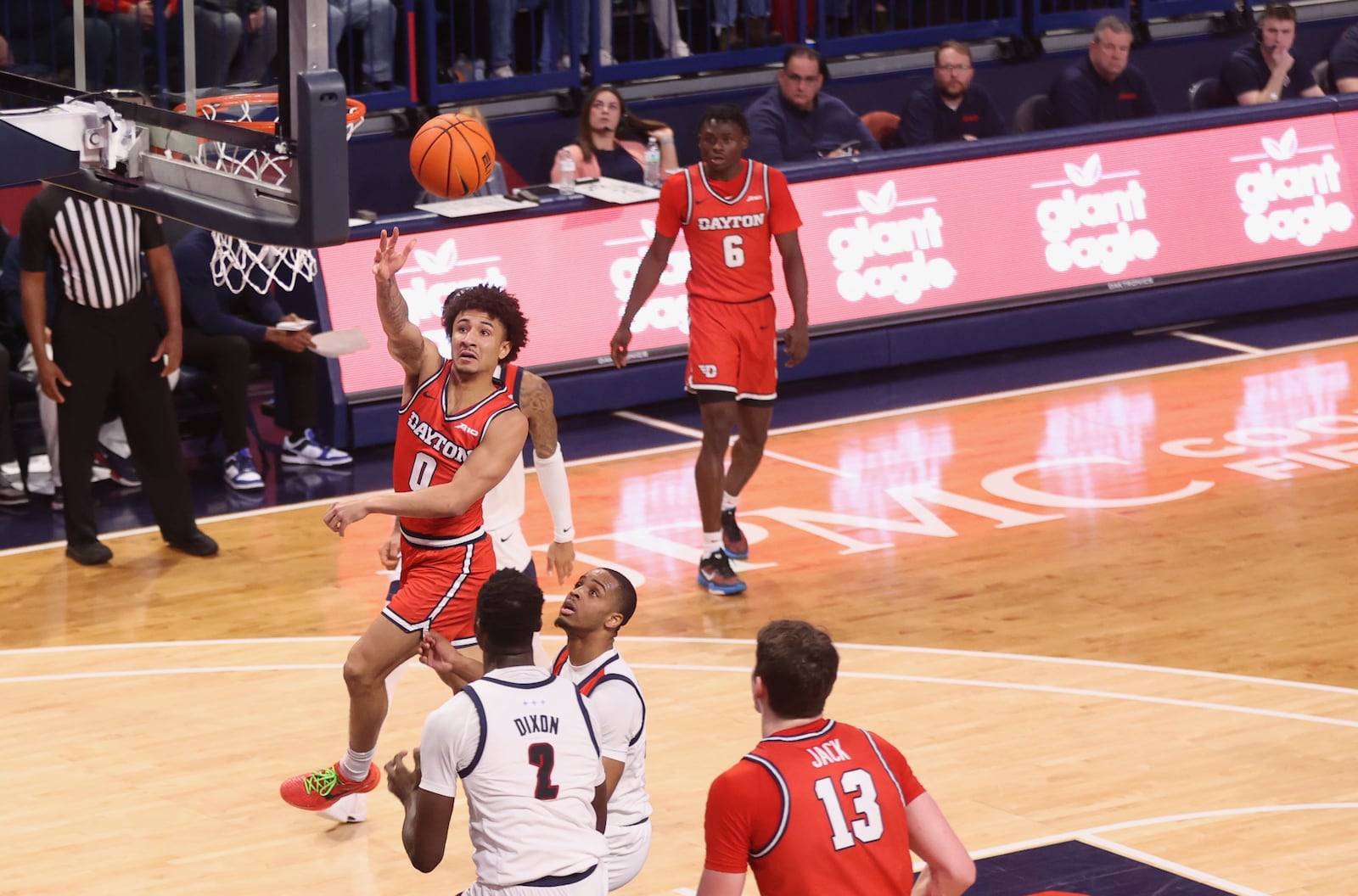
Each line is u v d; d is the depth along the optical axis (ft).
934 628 55.83
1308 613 56.59
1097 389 79.71
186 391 72.08
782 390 80.64
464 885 40.60
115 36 54.24
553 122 89.71
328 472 72.13
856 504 67.10
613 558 61.98
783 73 85.40
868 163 82.53
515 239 76.59
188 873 40.91
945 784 45.09
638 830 34.19
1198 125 88.53
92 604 58.39
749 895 39.88
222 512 67.56
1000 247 84.64
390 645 39.37
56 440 67.97
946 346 83.56
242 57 53.42
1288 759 46.44
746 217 57.41
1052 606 57.52
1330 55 103.19
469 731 29.96
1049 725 48.62
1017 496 67.56
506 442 38.19
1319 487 67.77
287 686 51.88
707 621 56.54
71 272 59.67
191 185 32.89
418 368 38.88
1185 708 49.62
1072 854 41.16
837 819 27.04
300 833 43.06
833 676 27.81
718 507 58.54
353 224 73.97
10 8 55.36
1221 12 105.40
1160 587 58.85
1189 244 88.02
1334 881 39.70
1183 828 42.47
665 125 84.74
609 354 77.92
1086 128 86.74
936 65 89.25
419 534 39.40
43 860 41.47
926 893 28.19
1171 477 69.21
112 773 46.14
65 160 34.65
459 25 89.51
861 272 82.12
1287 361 82.89
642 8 94.22
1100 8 102.73
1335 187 91.09
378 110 85.46
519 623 31.07
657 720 49.16
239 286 71.15
